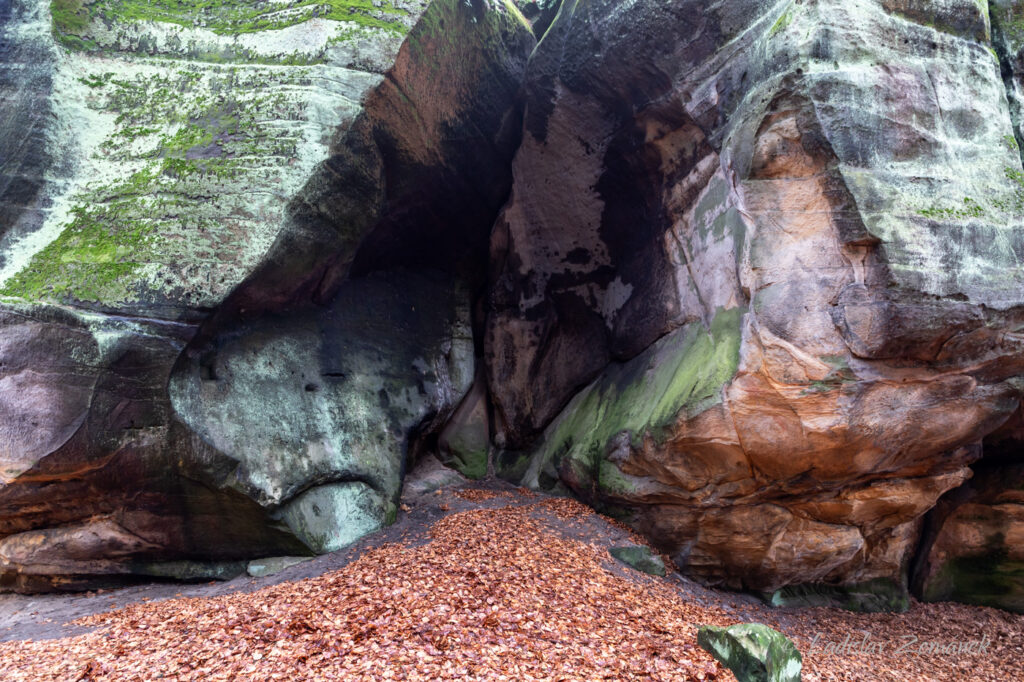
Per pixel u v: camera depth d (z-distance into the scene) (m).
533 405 11.52
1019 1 7.90
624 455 8.69
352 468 8.95
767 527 8.18
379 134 8.80
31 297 7.18
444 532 8.23
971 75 7.27
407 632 5.56
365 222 9.16
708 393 7.30
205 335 7.76
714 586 8.62
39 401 7.06
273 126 8.09
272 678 4.84
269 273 8.02
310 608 6.15
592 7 9.30
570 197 10.65
